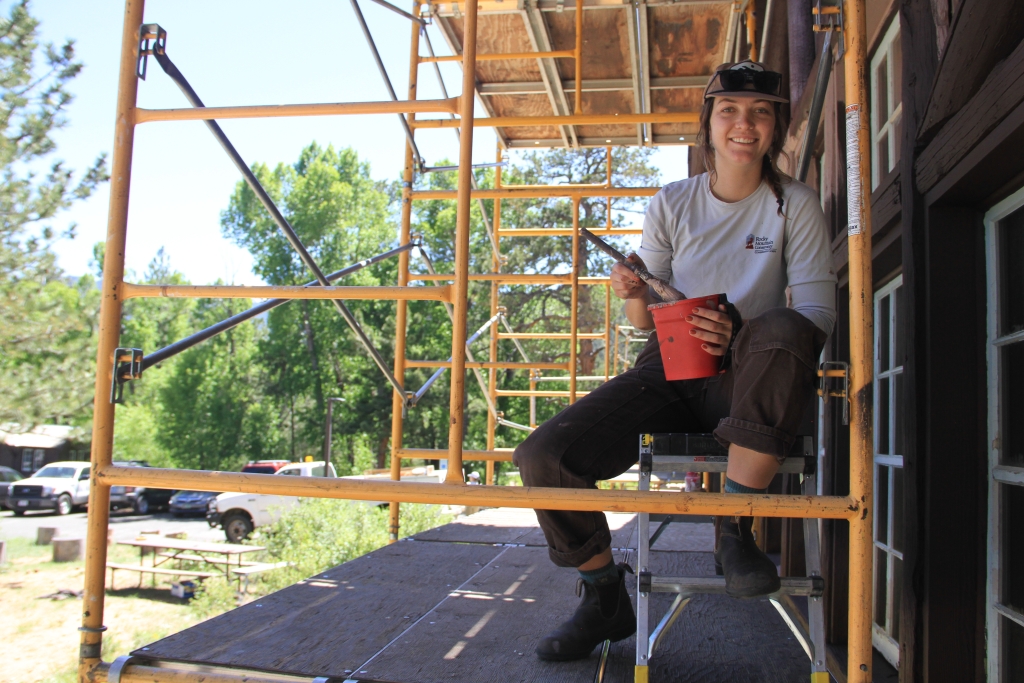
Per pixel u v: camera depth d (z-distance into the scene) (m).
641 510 1.51
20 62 13.83
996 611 1.69
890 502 2.49
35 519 24.52
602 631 2.14
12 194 13.84
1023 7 1.42
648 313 2.10
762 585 1.66
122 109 1.83
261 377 43.62
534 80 5.32
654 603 2.89
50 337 15.54
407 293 1.76
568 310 30.53
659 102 5.62
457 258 1.74
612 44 4.82
